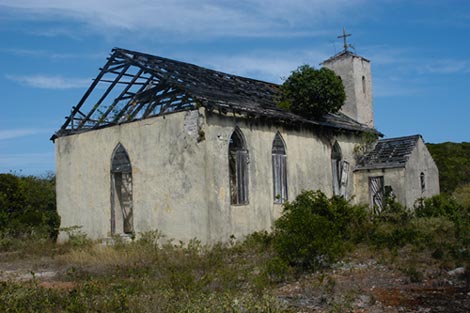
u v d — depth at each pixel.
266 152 19.58
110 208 20.02
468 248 13.75
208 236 16.48
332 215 16.81
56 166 22.62
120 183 20.52
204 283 10.41
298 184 21.12
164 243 17.61
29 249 19.52
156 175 18.17
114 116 20.08
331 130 23.72
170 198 17.64
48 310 8.59
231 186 18.38
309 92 22.08
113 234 19.75
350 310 8.63
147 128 18.64
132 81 19.55
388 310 8.62
